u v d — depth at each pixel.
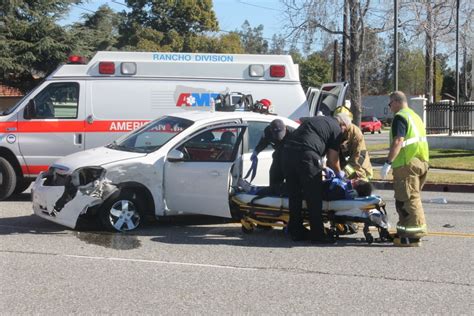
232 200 8.21
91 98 11.12
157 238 7.95
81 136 11.09
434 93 47.06
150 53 11.37
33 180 11.10
